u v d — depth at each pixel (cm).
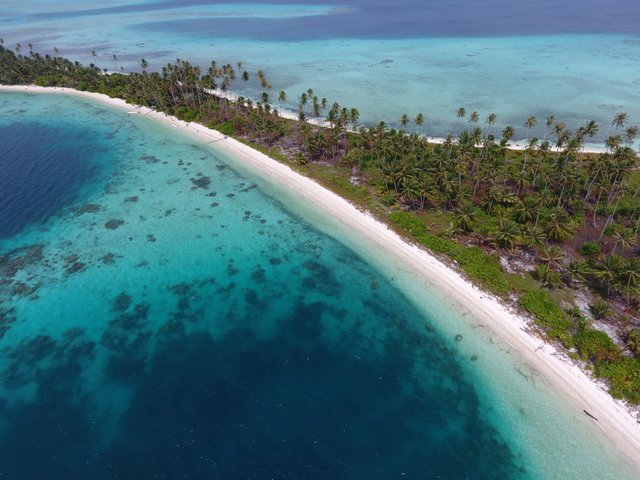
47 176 9531
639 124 11206
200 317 5850
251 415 4603
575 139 7538
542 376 4800
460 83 15100
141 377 5009
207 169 9756
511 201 7100
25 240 7369
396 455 4228
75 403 4709
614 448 4125
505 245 6581
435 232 7006
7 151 10731
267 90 14675
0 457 4197
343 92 14388
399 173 7725
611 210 7238
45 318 5800
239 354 5309
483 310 5606
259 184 9044
